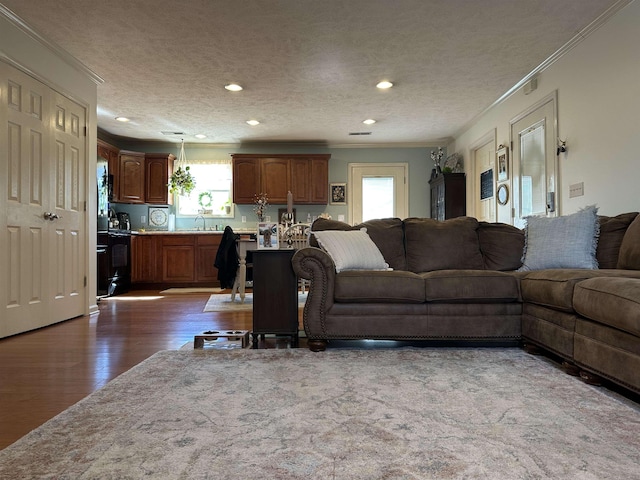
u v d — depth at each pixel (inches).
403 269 134.0
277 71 169.5
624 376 69.9
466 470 48.9
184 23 131.3
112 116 230.4
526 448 54.2
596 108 134.0
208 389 77.5
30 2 118.4
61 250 151.1
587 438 57.1
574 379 83.1
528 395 74.0
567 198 150.5
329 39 142.7
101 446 55.1
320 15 127.6
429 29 136.2
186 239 276.1
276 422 62.6
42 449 54.4
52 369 91.8
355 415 65.2
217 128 255.0
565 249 115.5
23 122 130.9
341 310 107.5
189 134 269.3
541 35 139.6
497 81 180.7
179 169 276.8
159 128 255.1
